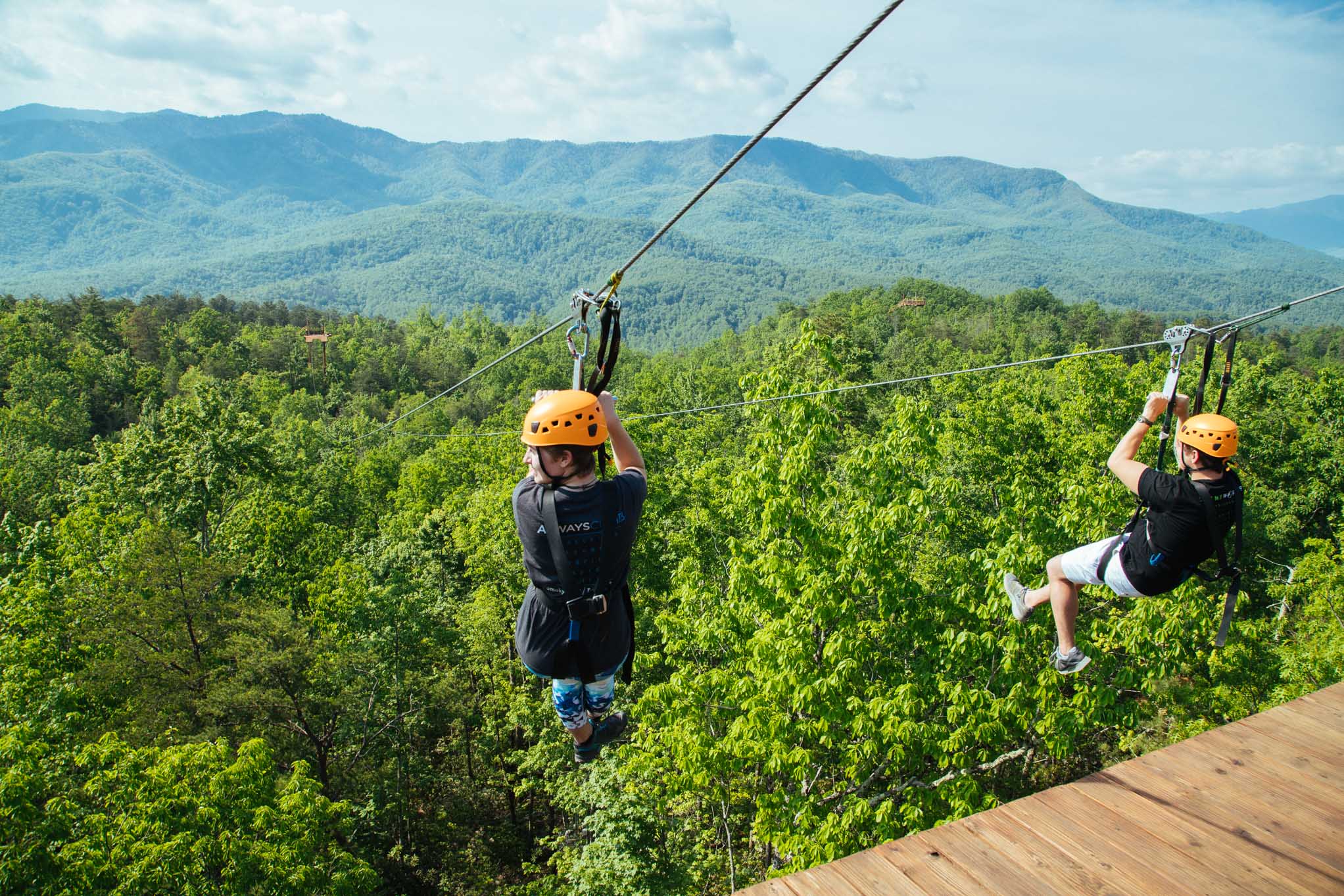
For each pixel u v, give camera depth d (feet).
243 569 100.58
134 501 117.60
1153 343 26.30
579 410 9.78
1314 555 79.41
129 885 42.45
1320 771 13.61
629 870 56.34
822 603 43.73
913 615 45.88
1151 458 74.74
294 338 446.19
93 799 51.01
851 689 45.32
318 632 84.74
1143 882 11.11
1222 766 13.80
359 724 82.58
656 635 82.53
